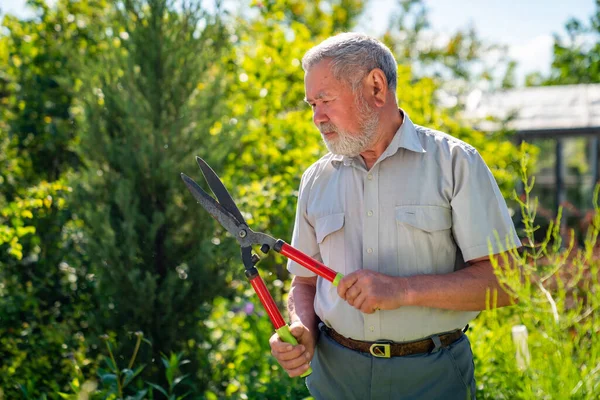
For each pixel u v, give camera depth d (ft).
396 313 6.28
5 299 14.19
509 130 23.45
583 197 55.36
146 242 12.88
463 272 6.15
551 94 44.45
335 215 6.56
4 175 17.42
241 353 13.46
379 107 6.23
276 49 19.39
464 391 6.53
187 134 13.32
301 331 6.61
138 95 13.01
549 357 5.61
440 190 6.24
